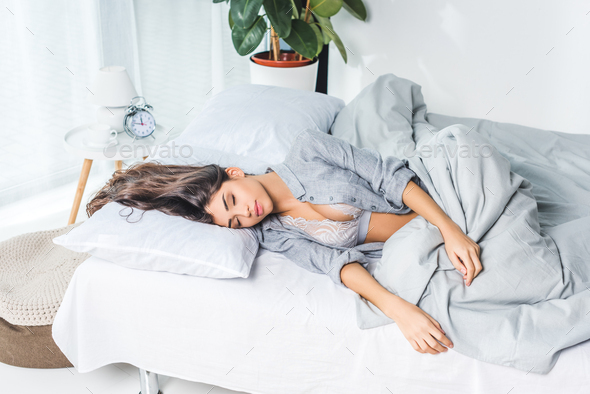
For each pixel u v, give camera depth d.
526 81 2.40
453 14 2.46
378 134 1.71
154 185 1.29
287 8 2.31
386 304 1.10
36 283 1.43
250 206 1.24
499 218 1.20
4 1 1.93
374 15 2.69
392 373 1.11
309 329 1.13
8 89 2.03
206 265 1.18
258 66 2.60
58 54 2.15
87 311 1.25
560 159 1.67
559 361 1.01
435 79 2.63
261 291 1.19
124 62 2.47
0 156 2.10
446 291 1.10
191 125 1.76
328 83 3.09
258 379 1.22
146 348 1.26
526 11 2.28
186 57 2.90
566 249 1.18
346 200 1.28
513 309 1.07
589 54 2.21
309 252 1.30
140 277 1.22
